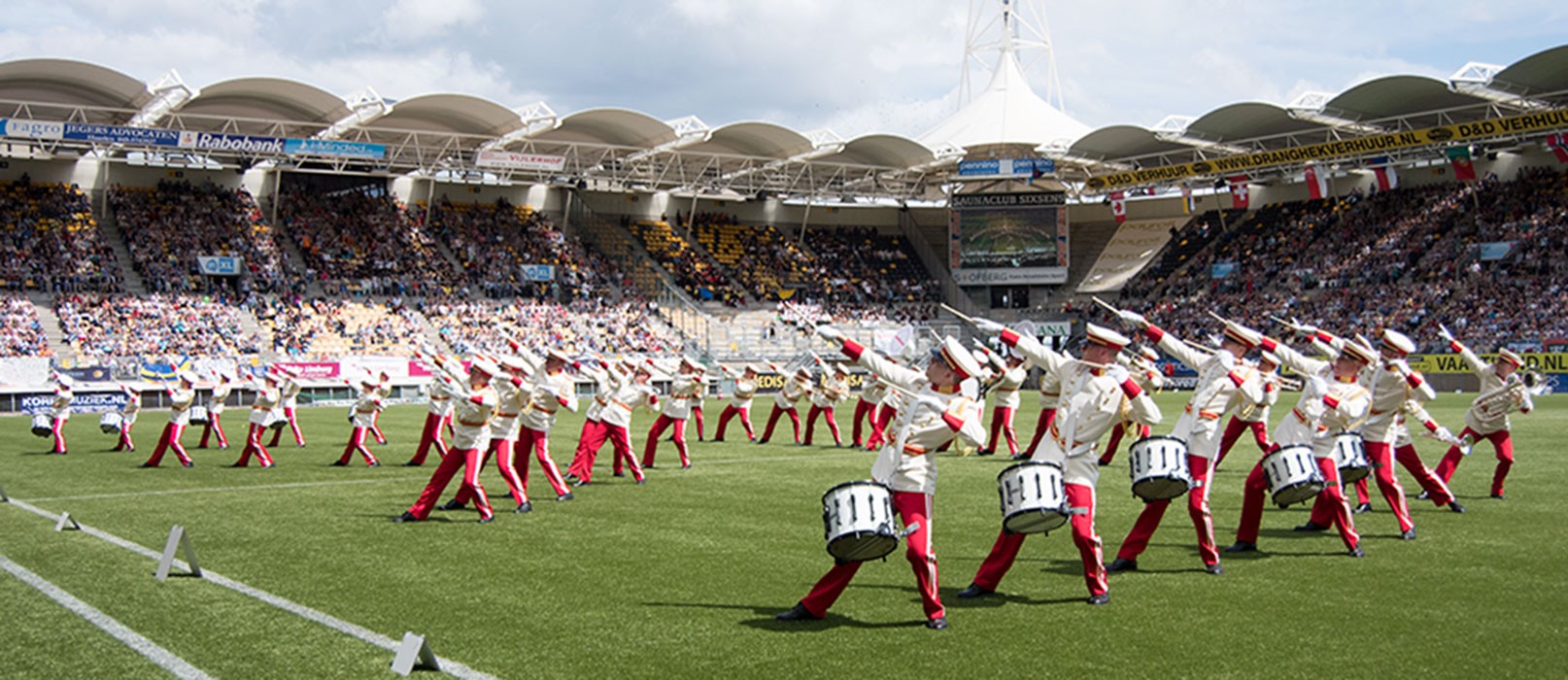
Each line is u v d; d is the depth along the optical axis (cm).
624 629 868
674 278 6200
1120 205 5903
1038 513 859
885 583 1035
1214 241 6425
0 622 891
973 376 873
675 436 2088
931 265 6894
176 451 2180
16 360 4119
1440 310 5022
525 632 861
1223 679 736
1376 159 5469
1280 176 6031
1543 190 5303
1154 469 1013
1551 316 4650
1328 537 1268
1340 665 765
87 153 5078
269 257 5181
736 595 992
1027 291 6569
